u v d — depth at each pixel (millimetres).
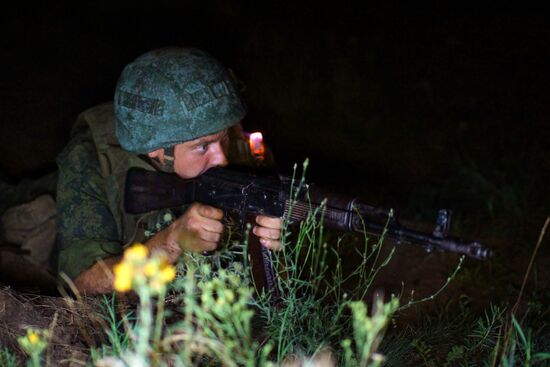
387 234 2832
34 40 7652
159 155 3412
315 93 7508
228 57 7859
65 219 3562
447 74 7746
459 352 3143
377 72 7723
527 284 4328
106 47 7770
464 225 5289
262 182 3113
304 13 8141
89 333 3027
